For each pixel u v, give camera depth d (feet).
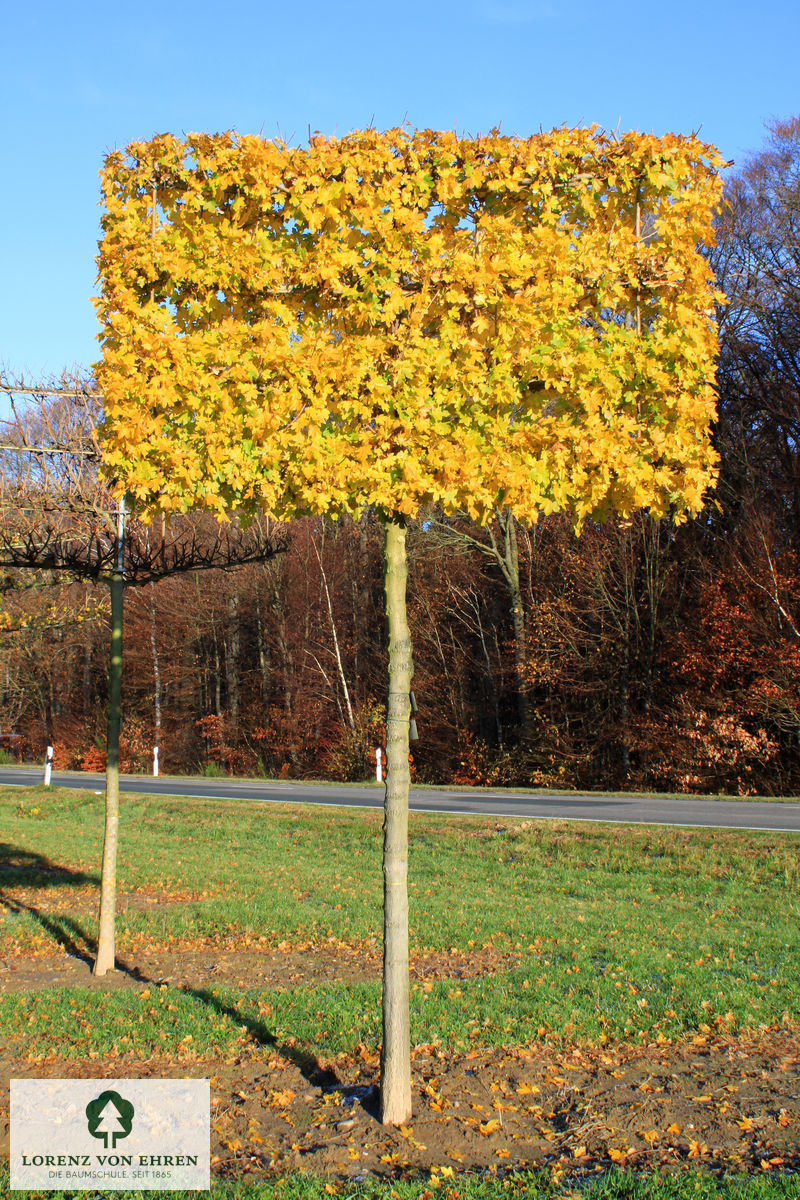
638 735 81.20
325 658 112.78
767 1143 14.26
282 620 113.60
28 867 42.63
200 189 17.11
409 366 15.40
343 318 16.37
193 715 122.21
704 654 75.77
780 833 39.73
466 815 50.80
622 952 25.89
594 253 16.87
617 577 86.22
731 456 79.36
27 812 62.95
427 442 15.57
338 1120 15.76
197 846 47.85
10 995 22.98
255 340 16.17
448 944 27.73
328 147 16.69
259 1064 18.52
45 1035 20.17
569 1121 15.46
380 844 45.32
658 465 17.30
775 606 71.77
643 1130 15.01
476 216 16.93
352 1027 20.47
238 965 26.13
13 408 26.81
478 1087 16.97
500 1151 14.43
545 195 16.80
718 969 24.04
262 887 37.09
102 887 25.71
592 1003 21.49
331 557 113.60
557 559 91.56
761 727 74.33
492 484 15.61
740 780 73.67
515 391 15.87
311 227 16.25
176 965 26.20
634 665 84.48
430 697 102.06
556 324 15.97
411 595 104.99
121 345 16.63
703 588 75.77
